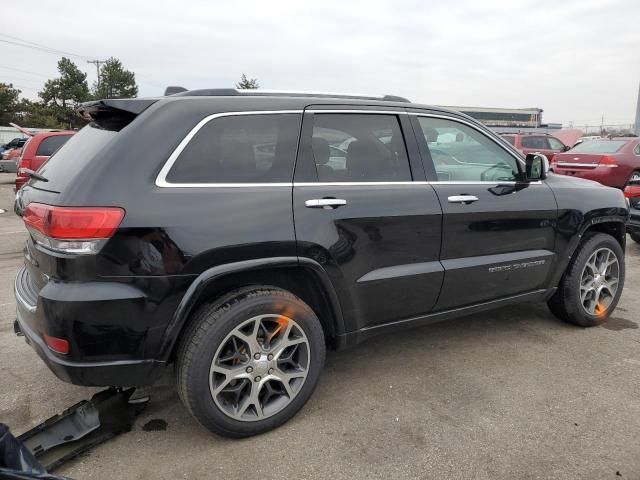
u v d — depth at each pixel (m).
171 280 2.36
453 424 2.79
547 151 15.19
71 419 2.68
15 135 48.34
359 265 2.89
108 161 2.34
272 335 2.69
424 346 3.81
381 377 3.33
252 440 2.67
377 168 3.04
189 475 2.39
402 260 3.06
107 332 2.29
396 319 3.19
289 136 2.78
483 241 3.39
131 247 2.28
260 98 2.78
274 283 2.81
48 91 68.38
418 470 2.42
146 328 2.35
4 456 1.69
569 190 3.88
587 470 2.41
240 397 2.67
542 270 3.76
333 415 2.89
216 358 2.51
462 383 3.24
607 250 4.09
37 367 3.50
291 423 2.81
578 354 3.65
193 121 2.54
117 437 2.69
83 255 2.23
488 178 3.54
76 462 2.47
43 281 2.42
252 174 2.64
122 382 2.39
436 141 3.34
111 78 73.00
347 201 2.83
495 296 3.59
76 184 2.29
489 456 2.51
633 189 6.83
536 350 3.72
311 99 2.91
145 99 2.62
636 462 2.46
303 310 2.74
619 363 3.51
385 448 2.59
